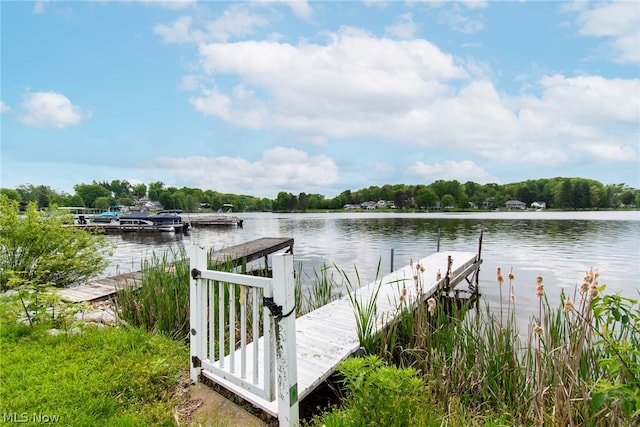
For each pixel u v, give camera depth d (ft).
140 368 10.56
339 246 64.44
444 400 9.61
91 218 133.18
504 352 10.57
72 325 13.66
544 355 9.45
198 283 10.11
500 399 9.78
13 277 14.79
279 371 7.67
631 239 67.21
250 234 99.45
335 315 16.14
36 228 24.03
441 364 11.11
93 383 9.60
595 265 41.24
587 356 8.48
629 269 38.70
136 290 18.52
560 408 7.55
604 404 6.82
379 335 13.08
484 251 53.62
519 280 34.65
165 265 19.35
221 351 9.53
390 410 6.57
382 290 21.42
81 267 26.17
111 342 12.51
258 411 8.66
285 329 7.53
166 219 121.19
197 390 9.86
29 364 10.73
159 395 9.57
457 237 76.69
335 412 8.36
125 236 96.27
